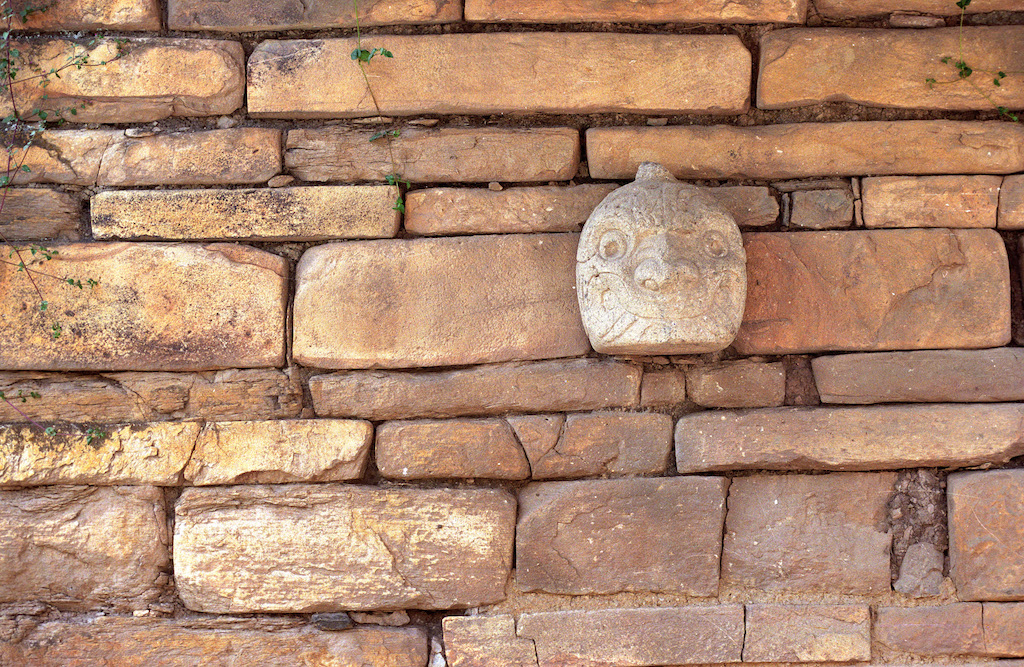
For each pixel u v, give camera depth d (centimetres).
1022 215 266
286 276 268
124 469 259
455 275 266
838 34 267
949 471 262
